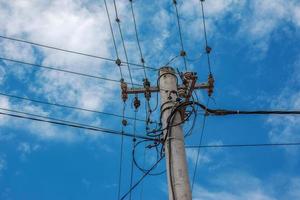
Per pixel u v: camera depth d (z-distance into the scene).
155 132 9.79
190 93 10.06
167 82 10.02
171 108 9.51
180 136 9.07
